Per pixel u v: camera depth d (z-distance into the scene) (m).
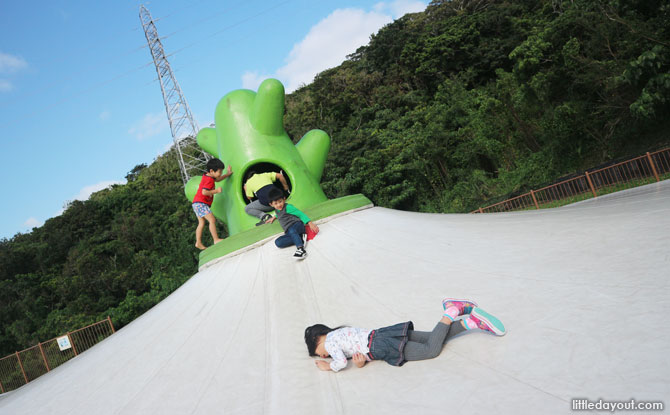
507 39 36.09
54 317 23.72
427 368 3.06
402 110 36.44
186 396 3.68
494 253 5.07
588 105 21.30
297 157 8.93
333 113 38.66
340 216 7.90
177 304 6.57
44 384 5.62
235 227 8.59
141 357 4.96
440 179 28.83
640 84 18.81
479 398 2.57
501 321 3.43
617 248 4.34
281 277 5.87
